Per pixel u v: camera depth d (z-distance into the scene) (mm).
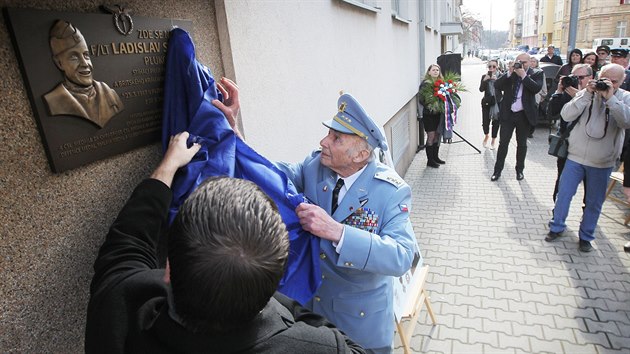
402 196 1673
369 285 1680
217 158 1325
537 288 3664
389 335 1771
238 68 1979
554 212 4430
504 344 3029
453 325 3273
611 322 3160
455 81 7242
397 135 6281
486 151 8430
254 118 2133
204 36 1746
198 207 748
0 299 1003
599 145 3873
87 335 923
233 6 1932
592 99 3818
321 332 911
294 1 2633
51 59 1062
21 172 1037
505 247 4426
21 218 1043
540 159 7523
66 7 1118
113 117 1248
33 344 1079
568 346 2959
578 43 41062
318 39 3066
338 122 1604
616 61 5676
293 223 1439
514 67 6023
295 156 2674
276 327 845
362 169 1710
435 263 4215
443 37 15344
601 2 37438
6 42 986
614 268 3881
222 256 701
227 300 715
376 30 4844
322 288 1700
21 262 1047
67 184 1158
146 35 1350
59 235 1139
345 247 1443
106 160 1277
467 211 5449
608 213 5102
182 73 1371
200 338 767
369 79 4559
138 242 1061
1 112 985
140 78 1335
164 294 922
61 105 1089
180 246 725
